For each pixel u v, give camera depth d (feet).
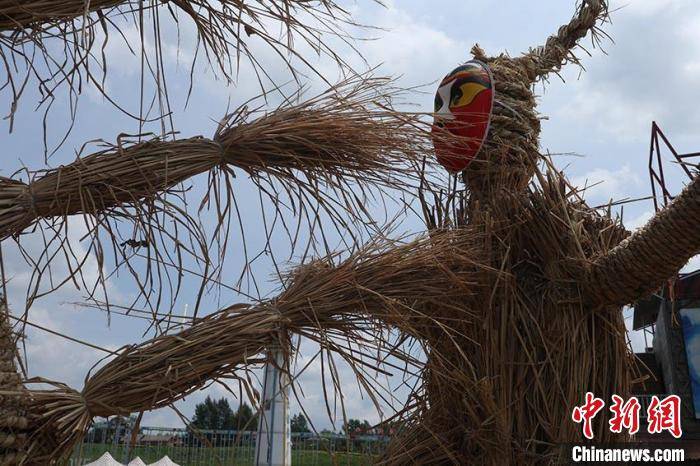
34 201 4.78
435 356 7.30
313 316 5.97
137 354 5.08
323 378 5.71
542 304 7.43
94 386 4.84
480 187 8.00
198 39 5.27
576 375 7.18
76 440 4.68
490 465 7.00
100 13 4.75
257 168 5.92
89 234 4.83
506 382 7.18
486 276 7.37
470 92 8.01
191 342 5.15
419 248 6.91
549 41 8.94
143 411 4.95
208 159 5.54
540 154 7.82
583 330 7.37
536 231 7.53
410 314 6.84
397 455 7.47
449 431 7.41
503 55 8.64
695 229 6.61
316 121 6.06
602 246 7.61
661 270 6.93
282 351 5.54
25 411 4.55
